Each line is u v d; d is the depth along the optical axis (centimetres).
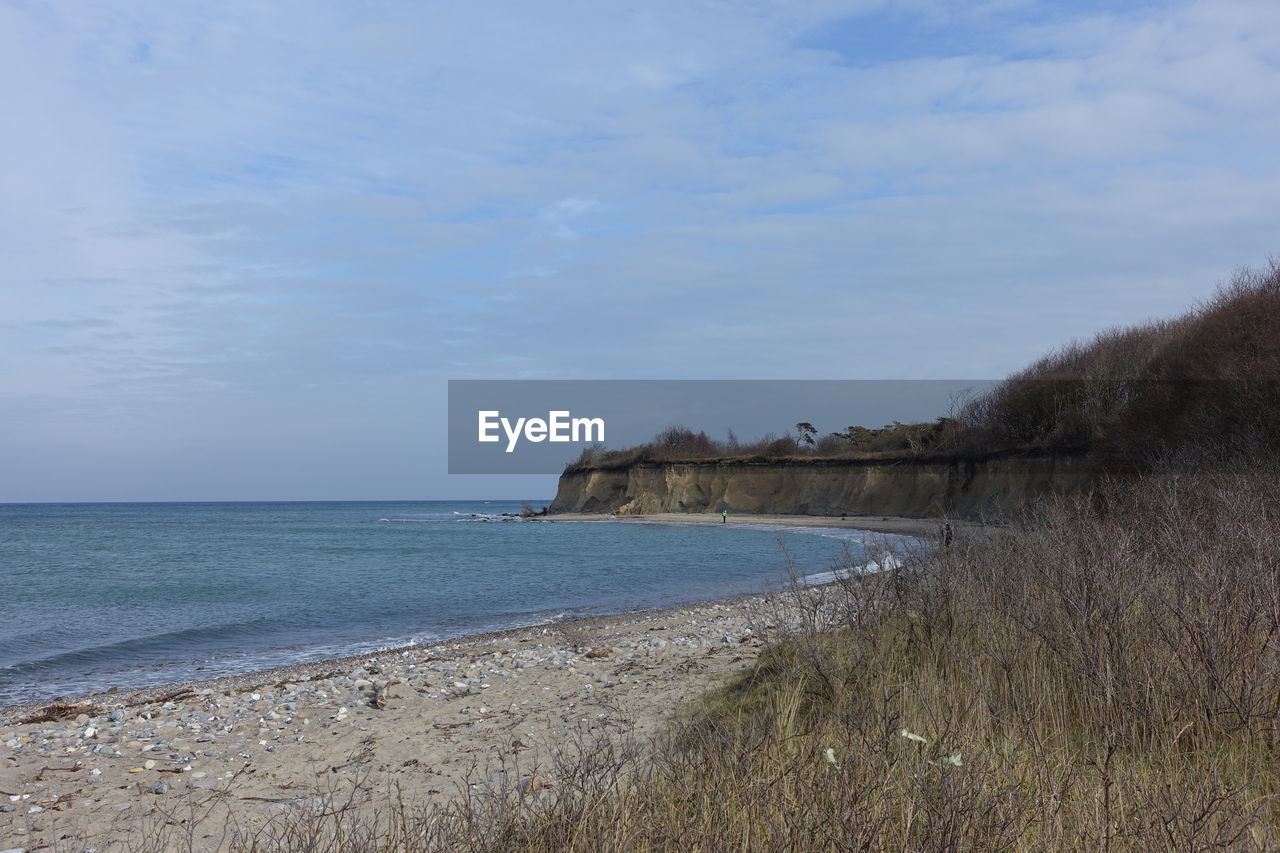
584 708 933
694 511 8750
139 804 685
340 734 901
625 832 388
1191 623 545
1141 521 926
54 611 2433
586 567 3662
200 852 562
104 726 1006
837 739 491
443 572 3556
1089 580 638
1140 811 371
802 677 675
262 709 1067
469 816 412
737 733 493
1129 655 559
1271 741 470
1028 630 630
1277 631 544
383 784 702
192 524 10056
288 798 685
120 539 6562
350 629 2038
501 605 2448
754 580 2791
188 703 1133
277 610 2412
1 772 784
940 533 955
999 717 530
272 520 11775
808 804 392
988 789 396
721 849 369
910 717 525
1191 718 495
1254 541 681
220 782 742
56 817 656
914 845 357
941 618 721
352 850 427
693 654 1249
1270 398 2128
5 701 1308
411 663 1446
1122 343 4359
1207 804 365
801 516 7325
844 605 818
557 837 389
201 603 2598
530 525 8938
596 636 1611
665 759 488
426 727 908
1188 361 2791
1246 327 2598
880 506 6462
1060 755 470
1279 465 1487
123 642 1862
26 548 5450
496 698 1041
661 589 2728
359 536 6931
